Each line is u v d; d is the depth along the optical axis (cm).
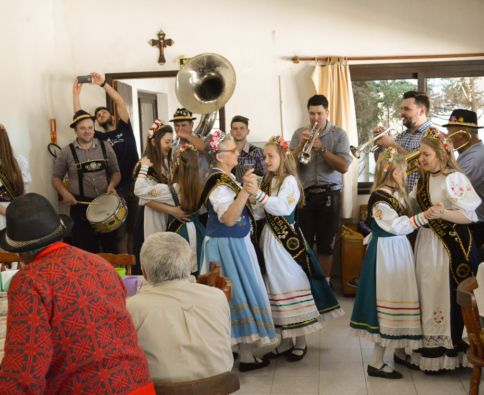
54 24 596
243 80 588
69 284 173
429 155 353
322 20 578
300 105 586
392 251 356
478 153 428
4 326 237
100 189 547
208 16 584
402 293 353
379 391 348
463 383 354
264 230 388
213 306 217
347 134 566
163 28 588
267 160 381
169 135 436
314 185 530
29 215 179
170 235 226
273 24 581
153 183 431
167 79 590
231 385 211
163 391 200
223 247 362
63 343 171
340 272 593
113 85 595
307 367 388
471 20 569
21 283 170
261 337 360
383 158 361
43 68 581
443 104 582
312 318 379
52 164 595
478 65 573
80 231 547
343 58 575
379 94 585
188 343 208
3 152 443
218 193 361
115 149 573
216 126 593
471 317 259
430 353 357
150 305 211
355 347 420
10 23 525
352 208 575
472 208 346
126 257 325
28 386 162
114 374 176
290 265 379
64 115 599
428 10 571
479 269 277
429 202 360
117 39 592
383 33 576
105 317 177
